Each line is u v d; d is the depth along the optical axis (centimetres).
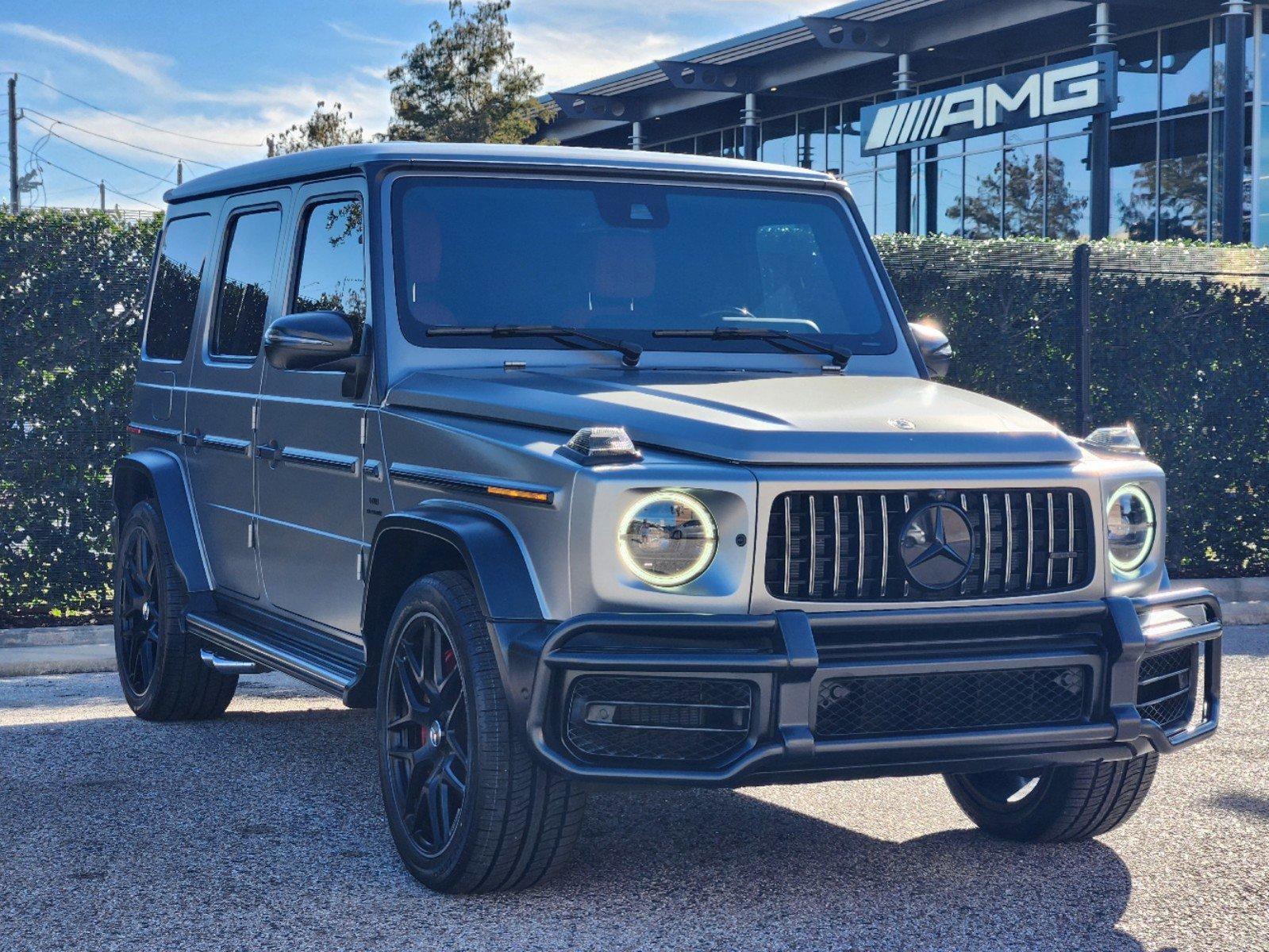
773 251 542
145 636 692
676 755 385
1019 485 412
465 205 512
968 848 488
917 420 420
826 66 3362
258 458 579
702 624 380
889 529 398
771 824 518
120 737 656
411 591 444
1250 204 2828
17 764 602
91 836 497
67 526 962
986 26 2958
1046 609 410
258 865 465
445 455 448
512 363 486
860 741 387
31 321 948
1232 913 424
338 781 576
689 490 385
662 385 455
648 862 470
